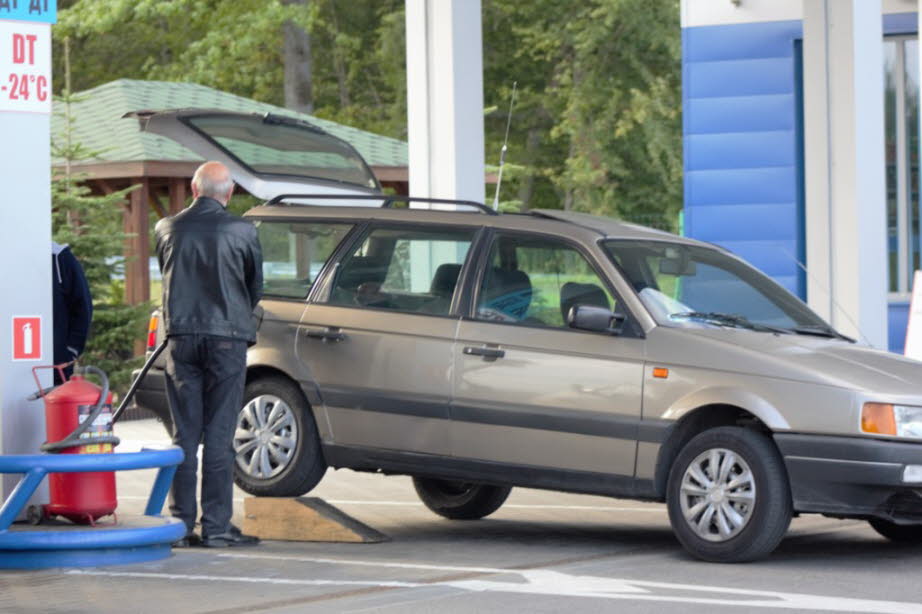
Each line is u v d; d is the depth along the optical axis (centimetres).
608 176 12419
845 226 3634
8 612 1834
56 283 2630
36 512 2272
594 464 2377
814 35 3744
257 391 2669
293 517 2500
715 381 2291
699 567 2228
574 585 2034
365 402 2552
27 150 2377
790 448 2233
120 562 2189
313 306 2645
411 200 2697
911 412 2223
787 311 2561
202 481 2386
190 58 12012
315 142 3158
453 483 2838
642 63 11944
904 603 1917
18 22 2364
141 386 2730
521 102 12700
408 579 2072
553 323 2442
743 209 4747
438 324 2522
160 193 6388
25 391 2369
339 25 13350
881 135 3644
